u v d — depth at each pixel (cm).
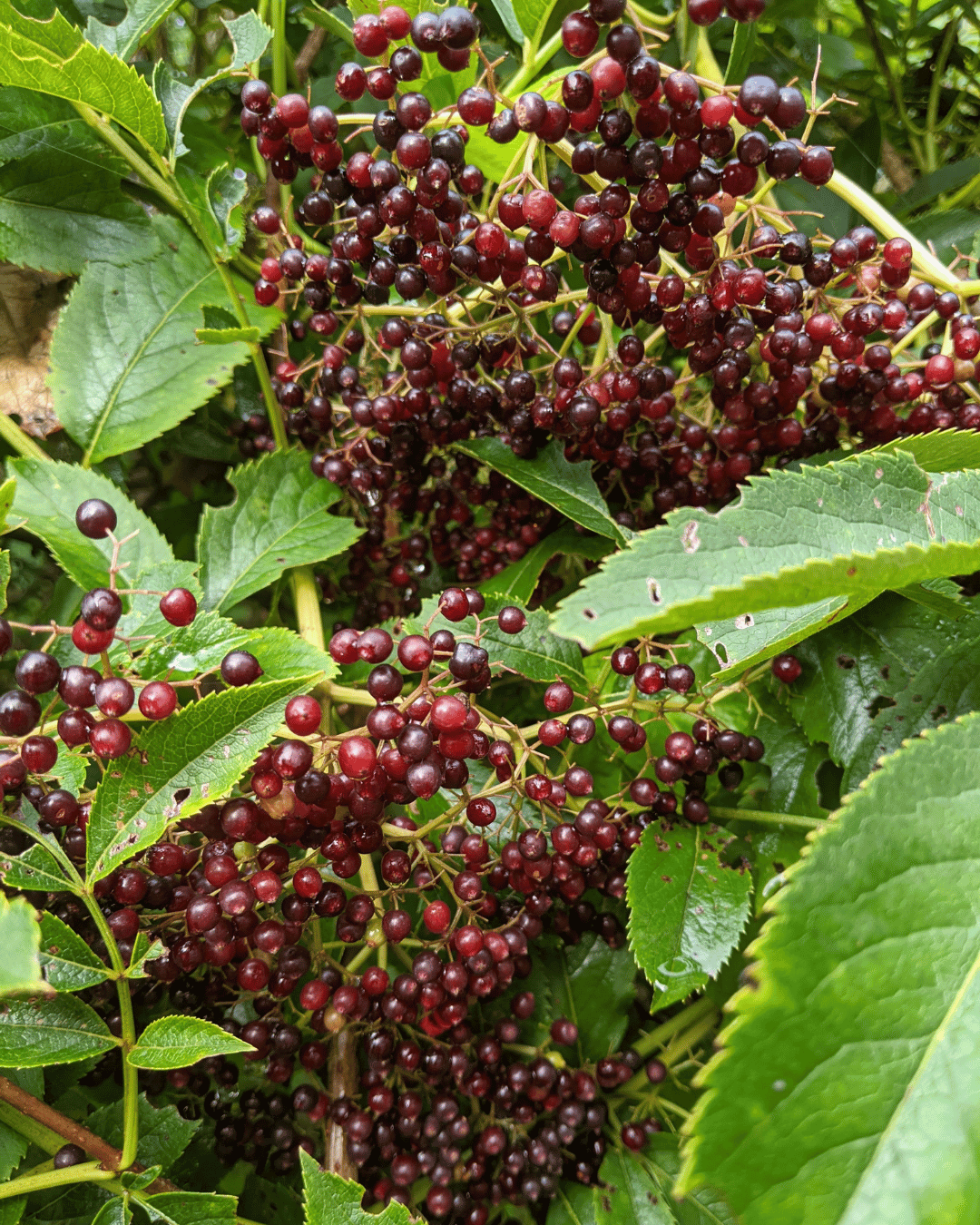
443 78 51
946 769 39
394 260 47
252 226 54
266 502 51
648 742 49
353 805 44
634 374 48
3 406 52
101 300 52
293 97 46
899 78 70
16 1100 43
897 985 38
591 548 52
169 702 41
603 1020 51
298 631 55
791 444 50
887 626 49
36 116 51
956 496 42
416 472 53
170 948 44
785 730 50
